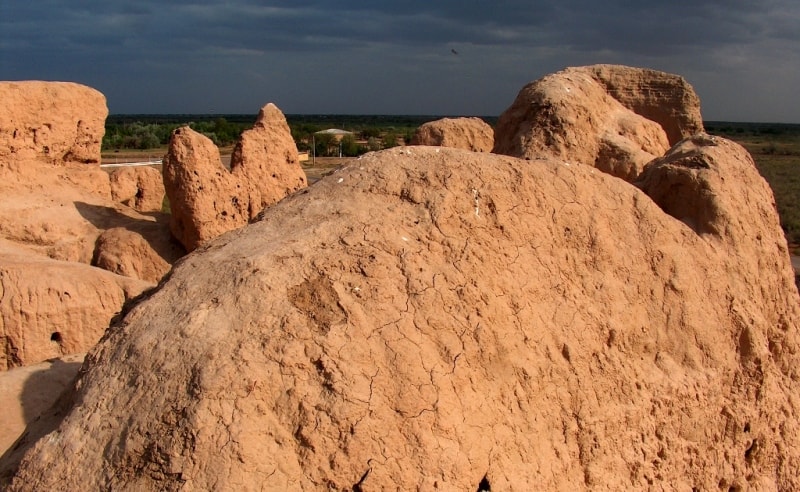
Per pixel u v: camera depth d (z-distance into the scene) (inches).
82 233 630.5
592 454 243.0
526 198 266.5
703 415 278.5
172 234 609.3
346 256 228.2
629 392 257.6
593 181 291.9
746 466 300.5
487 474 211.6
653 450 261.0
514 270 249.0
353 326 210.7
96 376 216.2
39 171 669.9
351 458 192.7
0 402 316.2
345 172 273.7
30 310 456.1
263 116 654.5
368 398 199.9
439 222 245.1
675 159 353.7
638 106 567.5
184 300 225.8
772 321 329.1
